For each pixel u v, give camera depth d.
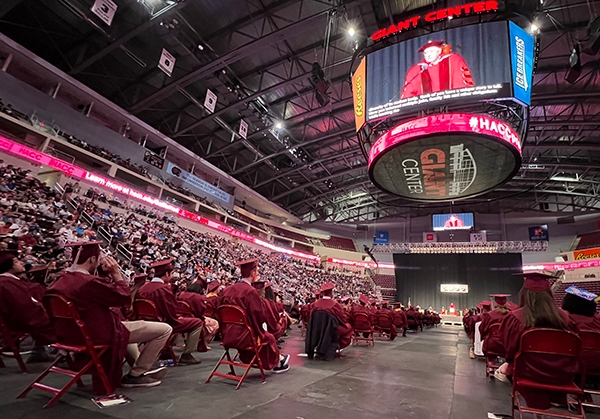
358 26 17.27
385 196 42.19
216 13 16.47
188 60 18.59
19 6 15.53
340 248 45.19
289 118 23.38
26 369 3.57
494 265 31.69
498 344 4.82
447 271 32.91
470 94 8.66
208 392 3.21
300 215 46.34
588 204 37.44
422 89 9.16
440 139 9.39
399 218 46.06
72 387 3.04
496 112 12.38
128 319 4.66
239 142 27.44
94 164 21.17
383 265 42.81
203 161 28.97
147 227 19.12
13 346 3.45
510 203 41.50
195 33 16.70
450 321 29.70
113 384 2.82
